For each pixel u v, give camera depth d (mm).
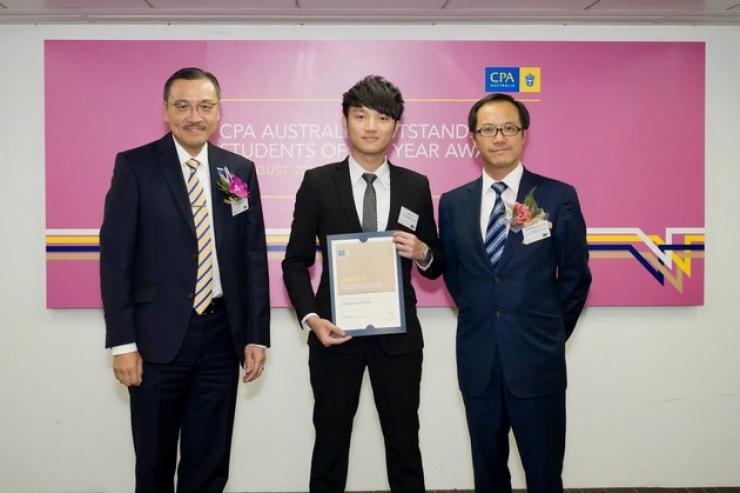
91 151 2748
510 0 2553
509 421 2178
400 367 2111
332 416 2107
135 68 2748
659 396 2941
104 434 2854
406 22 2803
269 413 2889
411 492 2117
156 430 2016
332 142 2805
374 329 2084
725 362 2949
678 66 2834
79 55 2736
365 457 2902
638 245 2854
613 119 2832
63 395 2840
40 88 2793
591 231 2846
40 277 2826
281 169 2801
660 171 2844
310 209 2164
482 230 2145
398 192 2154
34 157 2805
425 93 2801
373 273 2102
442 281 2828
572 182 2836
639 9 2672
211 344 2094
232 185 2094
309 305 2113
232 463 2887
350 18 2744
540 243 2049
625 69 2826
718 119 2906
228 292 2100
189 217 2037
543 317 2037
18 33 2779
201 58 2768
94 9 2617
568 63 2814
